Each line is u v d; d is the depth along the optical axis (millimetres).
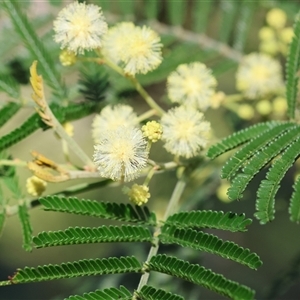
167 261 187
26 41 238
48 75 238
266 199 177
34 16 262
